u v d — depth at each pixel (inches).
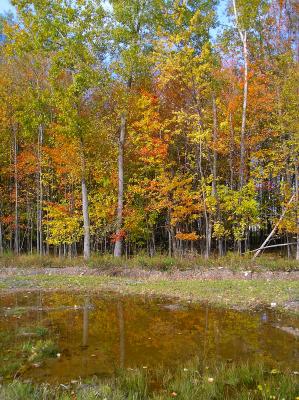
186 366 269.9
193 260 781.3
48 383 241.9
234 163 999.6
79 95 858.1
